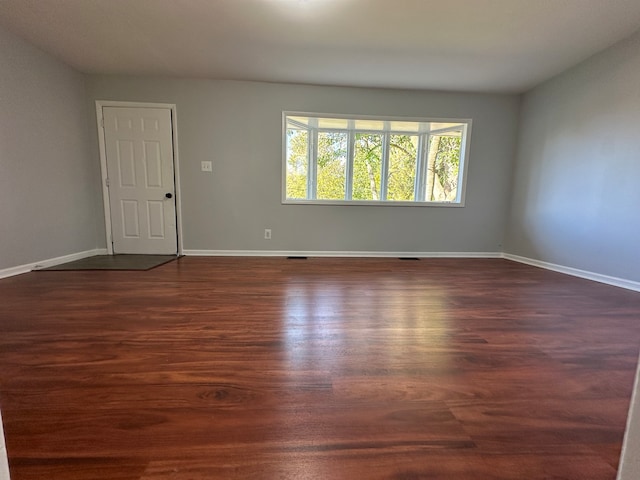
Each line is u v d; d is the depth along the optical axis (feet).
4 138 9.86
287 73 12.70
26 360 5.15
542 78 12.89
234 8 8.82
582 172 11.65
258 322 6.84
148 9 8.90
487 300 8.68
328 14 9.00
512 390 4.54
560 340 6.22
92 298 8.25
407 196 17.51
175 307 7.66
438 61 11.60
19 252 10.53
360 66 12.04
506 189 15.14
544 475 3.12
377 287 9.78
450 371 5.02
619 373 5.05
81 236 13.06
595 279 11.16
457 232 15.31
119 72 12.77
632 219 10.07
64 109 12.02
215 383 4.58
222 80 13.37
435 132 16.70
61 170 11.97
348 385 4.59
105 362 5.11
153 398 4.20
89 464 3.14
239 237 14.44
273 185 14.25
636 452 1.63
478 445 3.49
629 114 10.09
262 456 3.27
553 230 12.87
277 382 4.63
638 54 9.79
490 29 9.64
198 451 3.32
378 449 3.41
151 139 13.50
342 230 14.87
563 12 8.82
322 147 16.40
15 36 10.07
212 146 13.75
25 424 3.68
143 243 14.14
